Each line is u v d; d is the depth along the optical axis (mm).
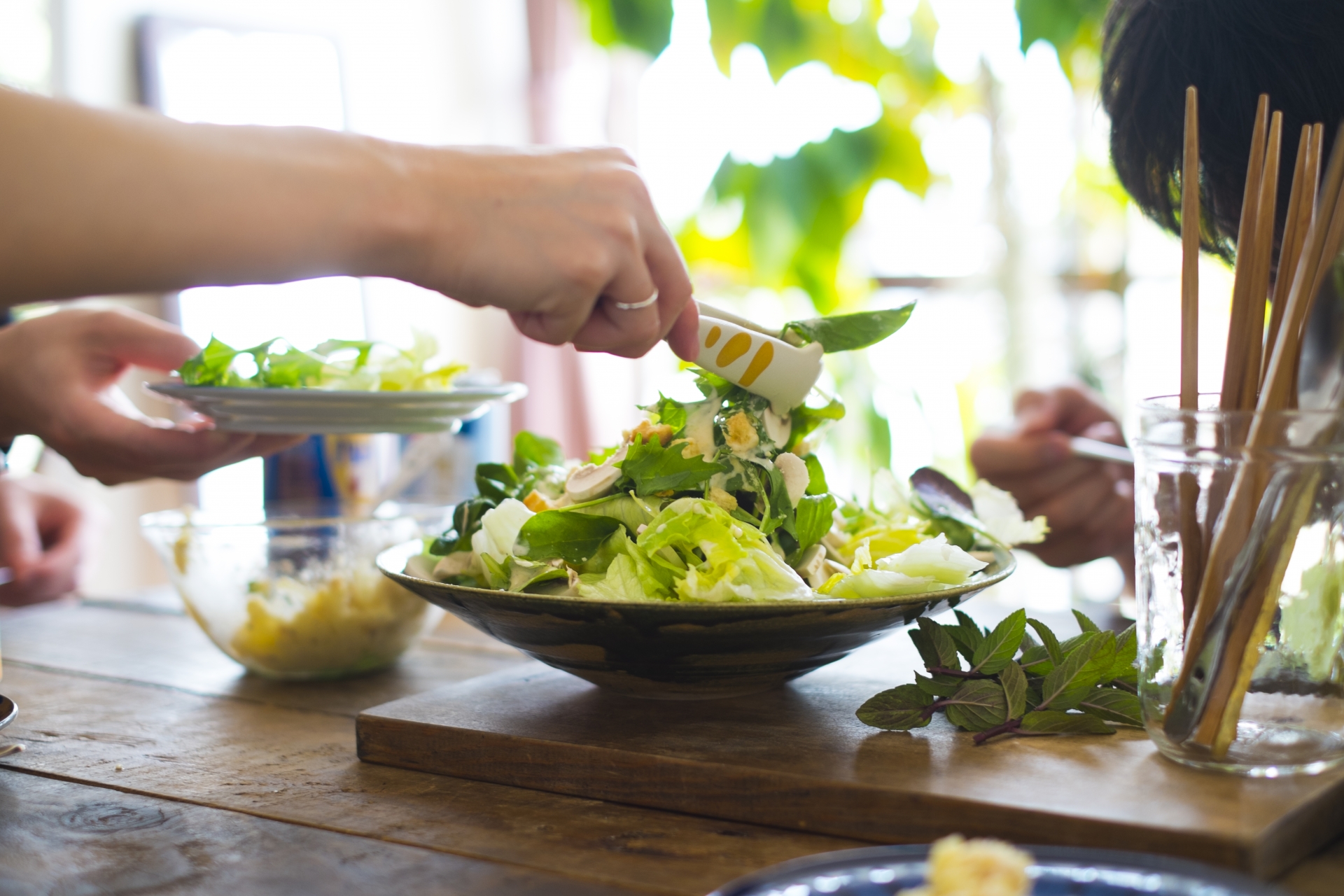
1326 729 639
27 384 949
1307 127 640
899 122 2301
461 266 656
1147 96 743
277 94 2701
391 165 646
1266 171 641
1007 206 2395
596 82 2959
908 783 641
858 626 689
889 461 2209
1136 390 2512
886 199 2676
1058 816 607
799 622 674
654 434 739
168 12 2504
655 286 692
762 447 746
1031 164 2469
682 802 677
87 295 629
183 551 893
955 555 727
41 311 1609
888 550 796
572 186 664
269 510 1047
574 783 701
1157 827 592
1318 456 620
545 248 654
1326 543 629
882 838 639
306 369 923
